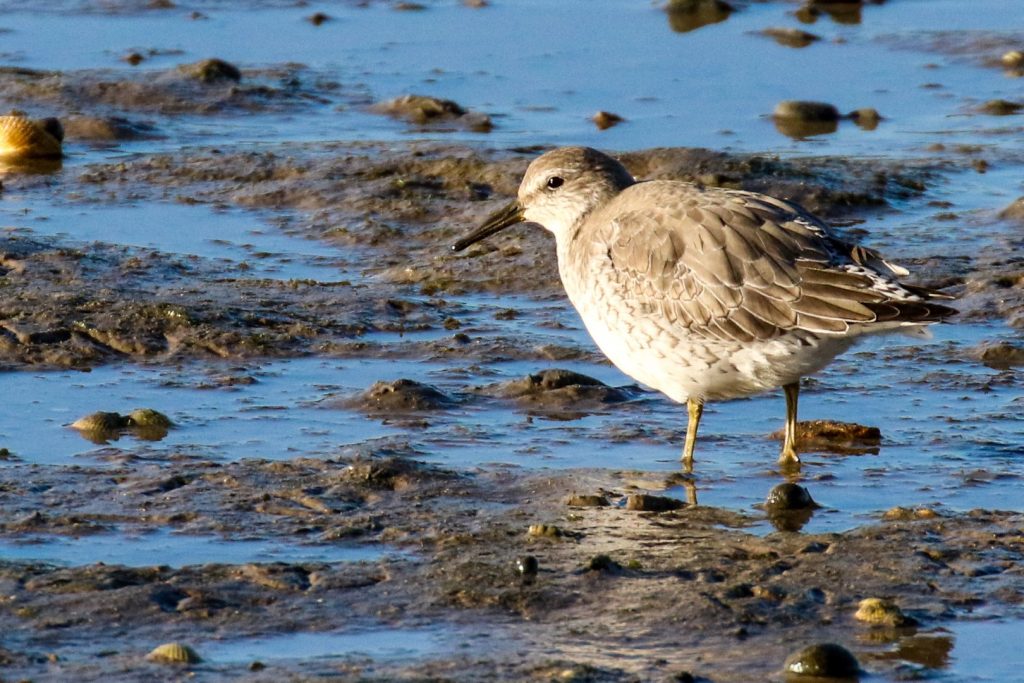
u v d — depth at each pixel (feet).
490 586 31.94
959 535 34.68
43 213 65.62
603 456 40.96
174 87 84.89
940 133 77.36
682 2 102.06
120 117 79.71
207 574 32.19
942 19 99.25
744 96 84.69
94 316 51.21
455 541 34.42
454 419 43.86
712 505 37.19
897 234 61.72
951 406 44.91
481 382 47.14
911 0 104.73
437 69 90.43
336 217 65.16
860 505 37.19
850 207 65.41
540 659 28.66
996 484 38.52
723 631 30.01
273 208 67.05
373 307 53.98
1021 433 42.45
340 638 29.63
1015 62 89.15
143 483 37.76
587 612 30.83
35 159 73.92
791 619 30.58
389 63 91.66
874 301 36.86
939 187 68.39
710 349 38.81
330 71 89.92
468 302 55.62
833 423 42.60
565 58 92.27
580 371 48.32
